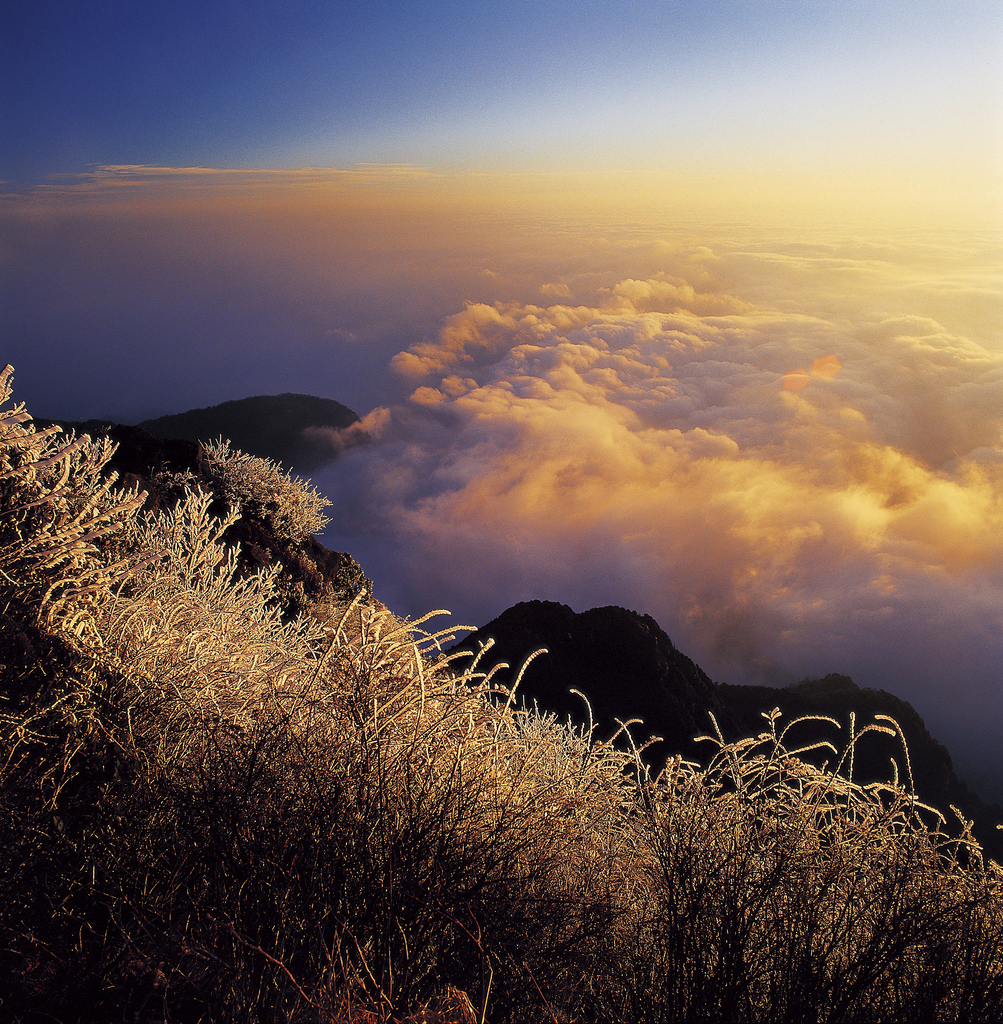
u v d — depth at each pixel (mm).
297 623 4238
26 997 1679
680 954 1963
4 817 1904
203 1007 1707
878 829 2629
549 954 1952
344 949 1862
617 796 3020
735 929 2004
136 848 2078
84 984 1742
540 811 2553
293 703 2633
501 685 2865
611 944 2088
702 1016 1828
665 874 2270
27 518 2758
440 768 2520
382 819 2193
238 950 1773
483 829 2359
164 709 2545
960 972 1978
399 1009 1723
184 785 2270
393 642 2770
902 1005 1881
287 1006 1653
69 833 2035
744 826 2693
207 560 4656
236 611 3973
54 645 2447
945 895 2283
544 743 2953
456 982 1873
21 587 2486
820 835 2674
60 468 3217
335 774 2342
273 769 2348
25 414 2922
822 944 2010
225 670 2895
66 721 2244
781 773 2979
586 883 2340
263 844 2088
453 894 2037
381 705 2561
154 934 1829
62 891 1951
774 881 2148
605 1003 1900
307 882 2016
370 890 2004
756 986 1948
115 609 2992
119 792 2193
